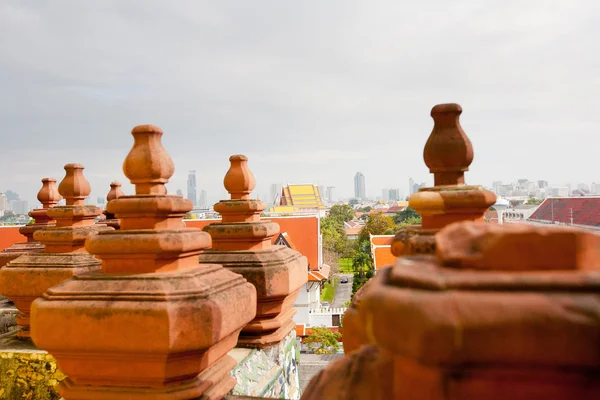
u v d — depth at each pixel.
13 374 4.80
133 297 2.81
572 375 1.22
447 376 1.29
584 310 1.19
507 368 1.24
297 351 5.93
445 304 1.24
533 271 1.35
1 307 6.81
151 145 3.26
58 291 2.92
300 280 5.50
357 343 3.02
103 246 3.03
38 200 7.83
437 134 3.31
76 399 2.92
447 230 1.53
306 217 36.16
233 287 3.26
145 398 2.84
